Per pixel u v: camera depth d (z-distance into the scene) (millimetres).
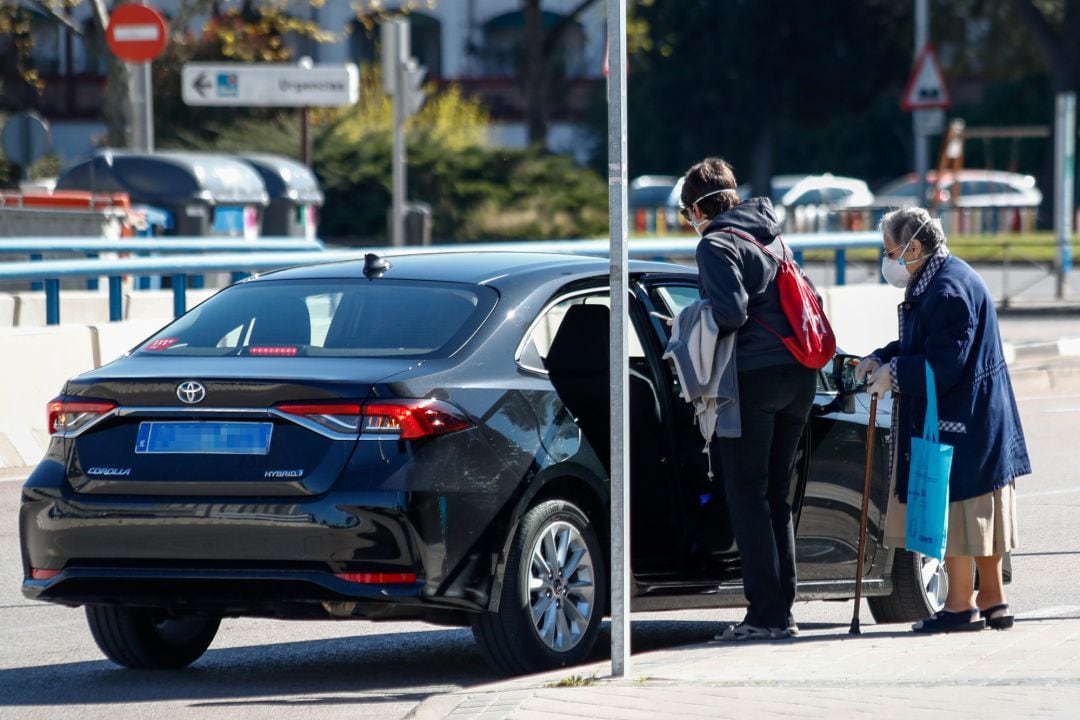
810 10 173500
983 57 180750
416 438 19750
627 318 19438
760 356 22344
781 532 22922
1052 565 30000
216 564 19984
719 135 180625
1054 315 77750
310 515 19547
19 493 35781
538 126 142875
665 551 23094
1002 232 113312
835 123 195625
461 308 21375
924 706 17391
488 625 20641
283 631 25906
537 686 19188
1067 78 158250
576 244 46688
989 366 22438
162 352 21469
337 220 104438
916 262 22594
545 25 186625
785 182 159625
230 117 111625
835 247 55562
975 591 26812
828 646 21781
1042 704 17344
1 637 25031
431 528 19656
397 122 63594
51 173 108000
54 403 20984
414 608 19812
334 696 21000
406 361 20547
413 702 20609
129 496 20281
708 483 23719
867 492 23250
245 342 21406
